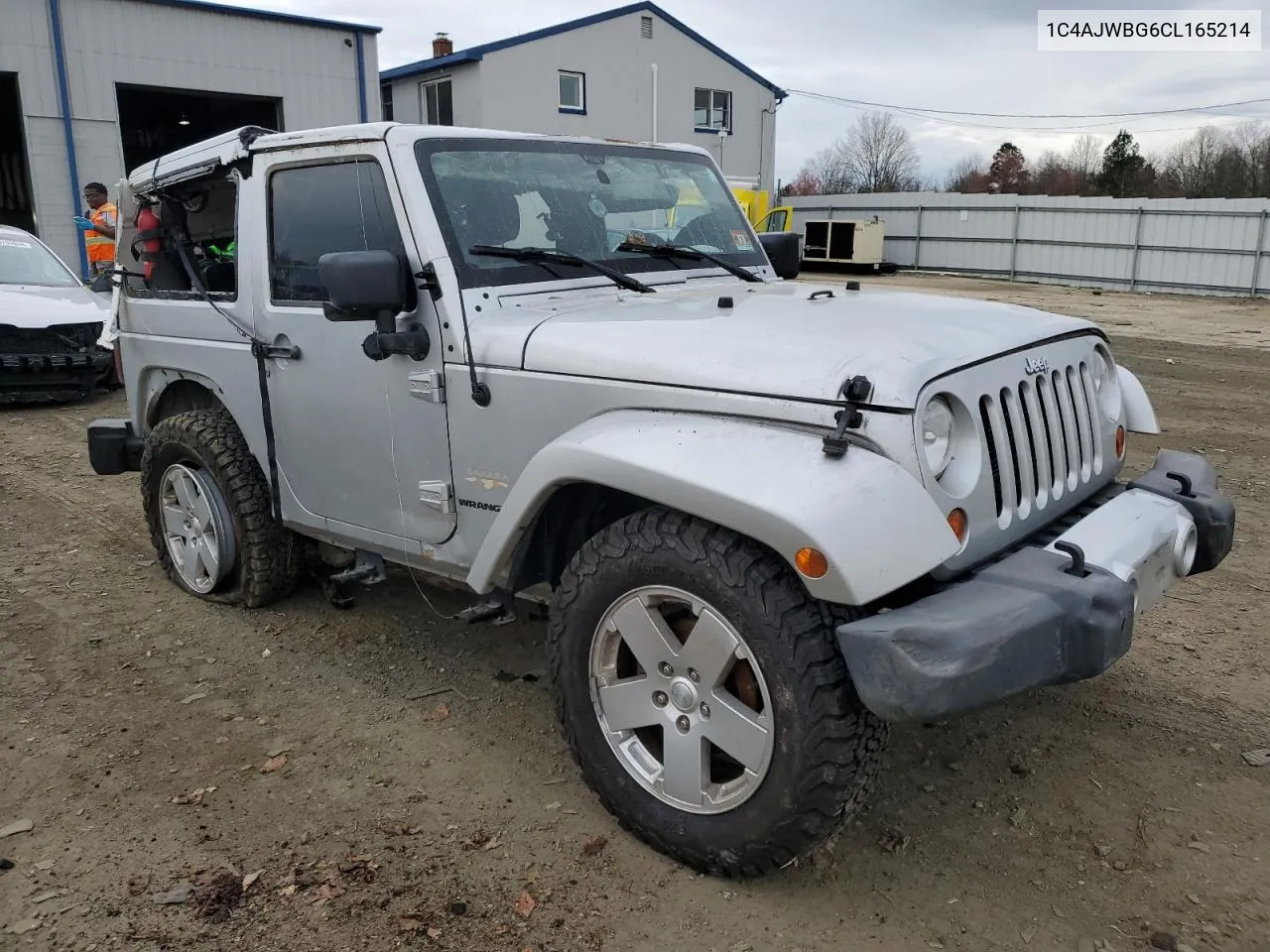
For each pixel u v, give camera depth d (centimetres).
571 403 281
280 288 372
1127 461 688
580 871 269
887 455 231
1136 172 4991
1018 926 248
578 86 2956
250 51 1875
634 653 264
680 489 238
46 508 611
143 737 340
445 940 243
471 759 325
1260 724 342
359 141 327
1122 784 307
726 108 3309
